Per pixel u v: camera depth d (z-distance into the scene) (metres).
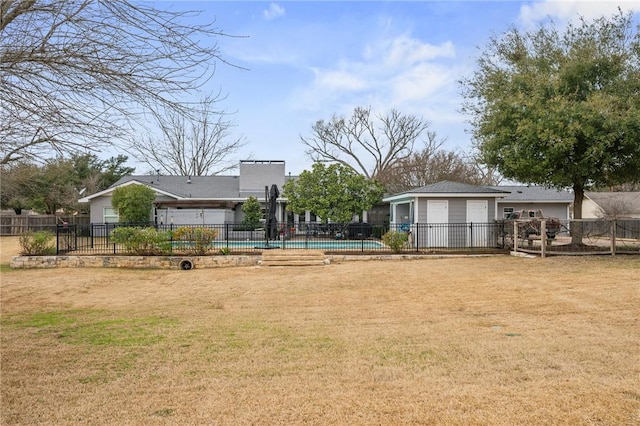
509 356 4.90
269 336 6.06
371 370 4.57
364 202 23.39
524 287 9.41
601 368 4.44
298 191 23.53
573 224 16.16
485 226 18.77
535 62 15.33
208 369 4.70
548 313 7.12
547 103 13.76
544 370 4.43
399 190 36.00
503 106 14.77
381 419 3.42
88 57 3.92
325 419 3.45
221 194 26.00
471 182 35.88
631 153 14.08
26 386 4.25
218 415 3.55
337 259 15.44
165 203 23.56
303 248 17.20
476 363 4.70
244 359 5.03
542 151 14.25
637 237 19.03
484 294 8.88
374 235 23.00
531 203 26.70
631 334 5.72
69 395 4.02
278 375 4.48
